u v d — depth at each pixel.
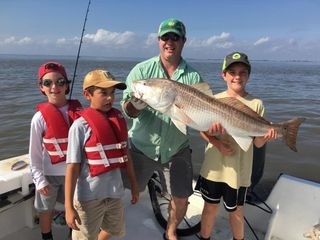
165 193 2.13
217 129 1.68
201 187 1.78
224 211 2.09
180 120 1.70
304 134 5.62
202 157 4.25
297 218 1.80
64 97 1.71
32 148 1.63
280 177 1.95
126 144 1.59
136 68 1.90
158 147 1.85
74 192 1.47
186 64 1.89
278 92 12.03
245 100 1.76
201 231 1.81
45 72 1.67
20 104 7.95
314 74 29.95
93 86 1.50
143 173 1.92
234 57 1.71
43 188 1.61
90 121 1.48
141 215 2.13
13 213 1.74
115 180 1.55
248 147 1.67
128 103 1.80
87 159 1.48
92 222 1.51
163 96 1.67
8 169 1.71
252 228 1.97
